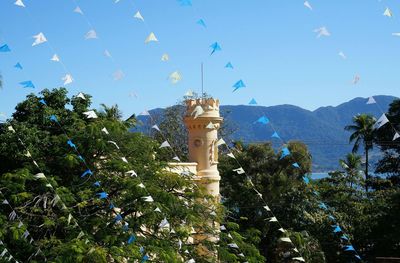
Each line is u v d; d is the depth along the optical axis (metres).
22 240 20.14
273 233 40.66
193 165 34.69
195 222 23.91
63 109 26.97
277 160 45.34
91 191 22.55
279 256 38.78
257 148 46.28
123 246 20.69
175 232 22.86
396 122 55.00
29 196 21.55
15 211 21.42
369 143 58.19
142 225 23.72
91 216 22.72
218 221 25.52
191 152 35.62
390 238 38.94
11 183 21.48
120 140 24.78
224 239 25.31
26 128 24.11
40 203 22.38
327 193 43.81
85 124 26.28
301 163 45.25
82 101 27.91
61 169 24.02
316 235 39.22
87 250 19.31
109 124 24.75
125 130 25.45
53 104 27.06
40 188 22.38
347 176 46.59
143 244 21.39
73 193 23.00
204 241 24.05
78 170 24.19
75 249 18.70
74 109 27.52
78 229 20.86
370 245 40.69
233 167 45.75
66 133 25.48
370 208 41.88
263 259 25.19
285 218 40.38
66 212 21.09
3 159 24.03
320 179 47.97
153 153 26.05
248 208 42.25
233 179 45.19
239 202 42.97
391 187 52.50
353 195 44.78
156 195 23.27
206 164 35.28
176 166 28.05
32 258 19.91
